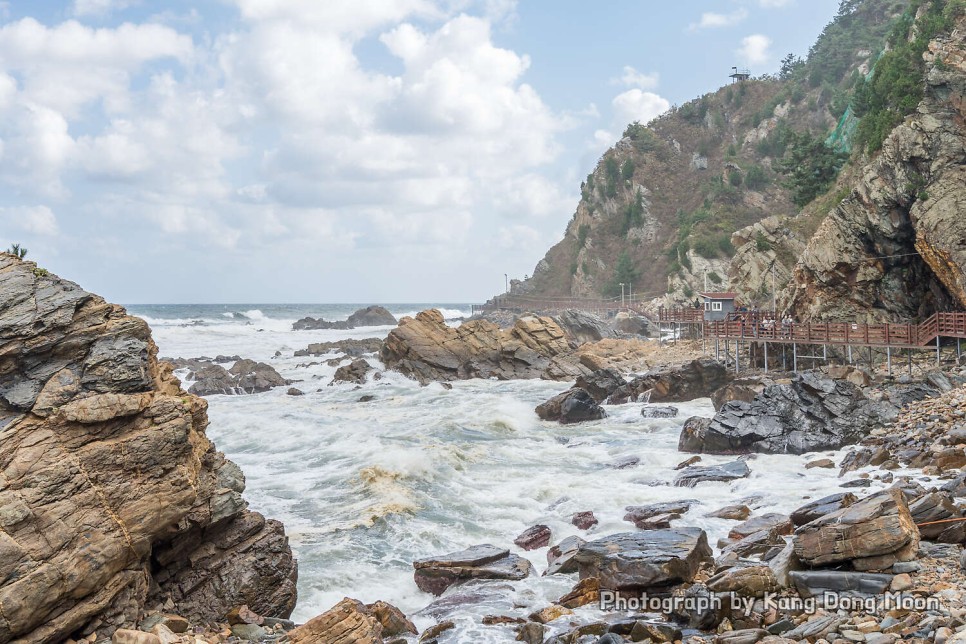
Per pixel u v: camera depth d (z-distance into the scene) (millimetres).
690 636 13156
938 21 55250
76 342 12148
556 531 21578
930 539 14977
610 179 184250
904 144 48188
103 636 11562
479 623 15008
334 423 41344
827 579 13477
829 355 51562
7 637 10367
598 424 40969
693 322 75375
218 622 14180
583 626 13602
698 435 32094
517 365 66875
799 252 75000
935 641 10555
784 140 86438
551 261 196000
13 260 12641
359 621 12758
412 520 22953
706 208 150625
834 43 179625
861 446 29250
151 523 12195
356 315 152250
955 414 28172
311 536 21438
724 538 19781
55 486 11148
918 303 49594
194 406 14688
